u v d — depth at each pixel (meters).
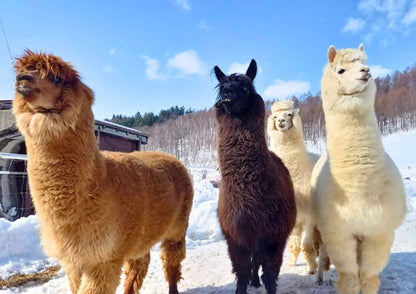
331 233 3.36
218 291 4.27
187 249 6.41
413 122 65.12
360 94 3.26
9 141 10.65
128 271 3.91
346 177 3.19
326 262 4.63
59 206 2.50
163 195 3.56
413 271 4.54
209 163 46.44
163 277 4.77
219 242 6.97
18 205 9.41
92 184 2.61
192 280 4.75
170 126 76.88
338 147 3.27
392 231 3.24
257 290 4.27
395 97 73.75
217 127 3.86
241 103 3.45
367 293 3.32
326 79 3.54
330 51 3.61
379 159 3.15
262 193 3.36
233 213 3.39
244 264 3.57
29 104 2.55
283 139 5.22
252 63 4.08
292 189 3.99
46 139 2.47
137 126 86.56
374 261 3.26
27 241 5.43
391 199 3.17
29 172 2.59
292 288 4.26
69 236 2.54
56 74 2.50
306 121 66.00
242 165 3.41
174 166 4.20
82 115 2.64
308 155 5.52
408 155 45.50
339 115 3.32
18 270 4.79
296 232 5.19
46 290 4.07
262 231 3.36
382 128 68.19
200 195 10.23
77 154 2.55
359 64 3.27
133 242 3.03
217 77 4.10
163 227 3.61
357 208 3.14
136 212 3.01
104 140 13.45
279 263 3.53
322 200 3.51
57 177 2.50
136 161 3.46
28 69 2.47
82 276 2.72
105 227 2.63
